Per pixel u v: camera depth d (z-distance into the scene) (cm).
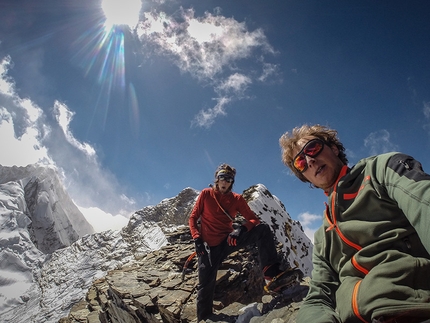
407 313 124
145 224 7581
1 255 10519
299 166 202
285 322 283
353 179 169
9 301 7875
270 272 377
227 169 407
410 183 125
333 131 215
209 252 414
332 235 178
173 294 567
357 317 146
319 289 189
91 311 874
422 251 141
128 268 855
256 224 393
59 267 8519
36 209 17488
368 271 154
